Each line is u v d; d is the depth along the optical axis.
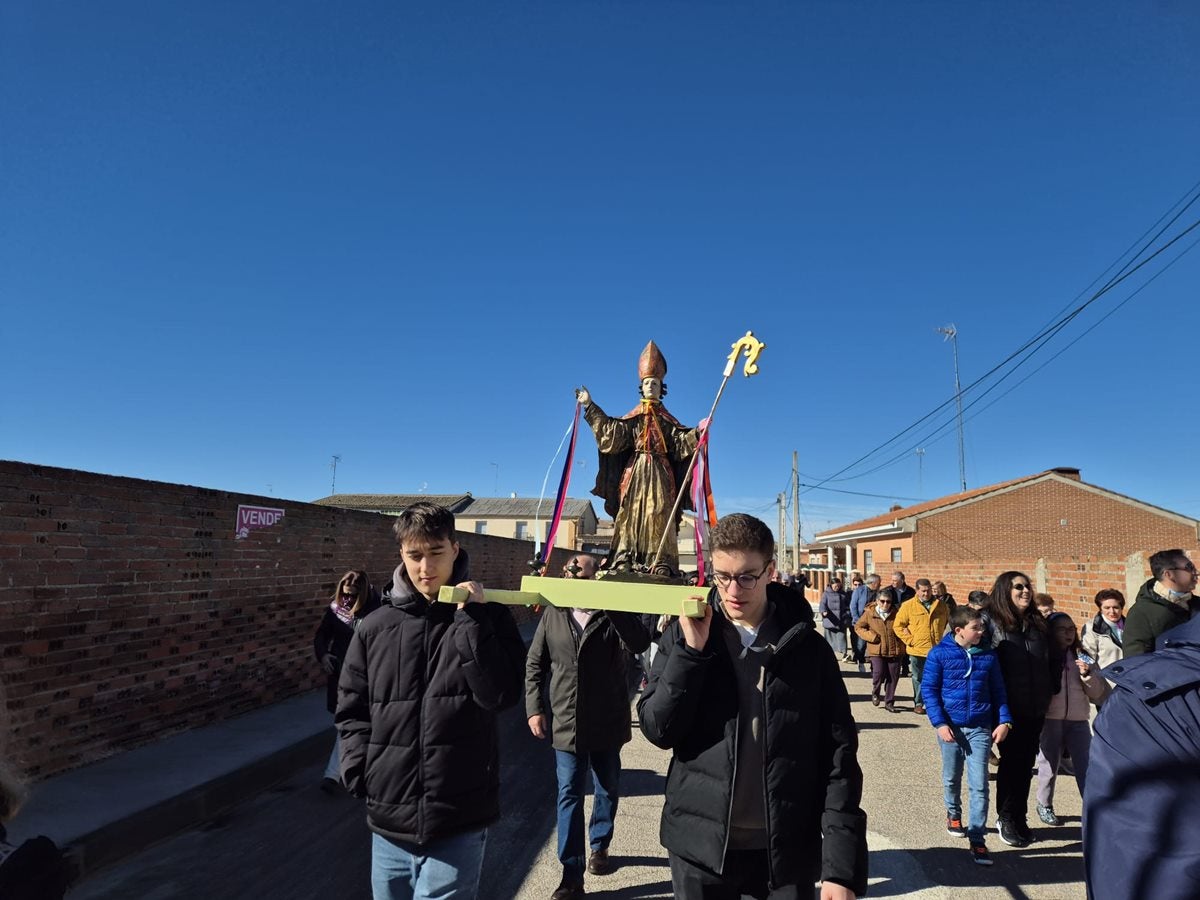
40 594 5.54
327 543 10.01
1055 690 5.36
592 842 4.54
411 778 2.53
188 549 7.22
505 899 4.25
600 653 4.32
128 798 5.26
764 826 2.34
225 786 5.70
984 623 4.99
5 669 5.26
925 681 5.19
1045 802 5.46
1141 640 4.85
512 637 2.72
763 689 2.32
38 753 5.53
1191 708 1.65
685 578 3.90
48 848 1.60
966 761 5.23
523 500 43.16
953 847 5.05
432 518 2.68
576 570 4.70
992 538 25.31
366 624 2.73
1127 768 1.67
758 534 2.40
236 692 8.00
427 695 2.58
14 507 5.33
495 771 2.68
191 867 4.61
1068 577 10.32
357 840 5.06
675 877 2.39
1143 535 24.53
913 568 17.70
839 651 14.67
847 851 2.16
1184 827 1.55
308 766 6.78
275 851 4.87
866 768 7.08
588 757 4.58
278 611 8.83
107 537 6.20
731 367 3.46
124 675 6.40
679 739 2.41
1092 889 1.69
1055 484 25.30
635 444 4.21
